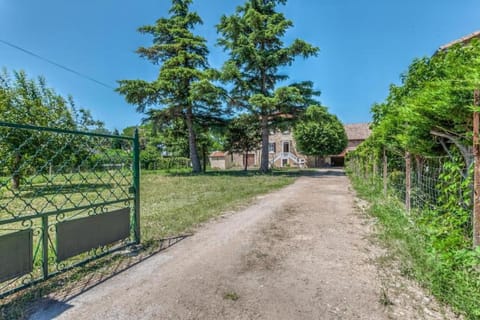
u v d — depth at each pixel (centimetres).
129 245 410
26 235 275
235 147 2734
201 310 239
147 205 751
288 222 557
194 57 2038
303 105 1877
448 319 219
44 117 1212
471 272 247
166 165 3181
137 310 241
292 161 3784
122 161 450
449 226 314
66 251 314
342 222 545
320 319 224
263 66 1977
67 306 249
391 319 222
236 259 360
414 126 386
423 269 288
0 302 255
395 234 416
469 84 261
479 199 259
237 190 1057
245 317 228
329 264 337
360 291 268
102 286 288
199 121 2236
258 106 1858
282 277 304
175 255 377
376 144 822
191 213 638
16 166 457
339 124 3428
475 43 384
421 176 521
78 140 479
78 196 865
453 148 382
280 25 1866
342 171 2442
